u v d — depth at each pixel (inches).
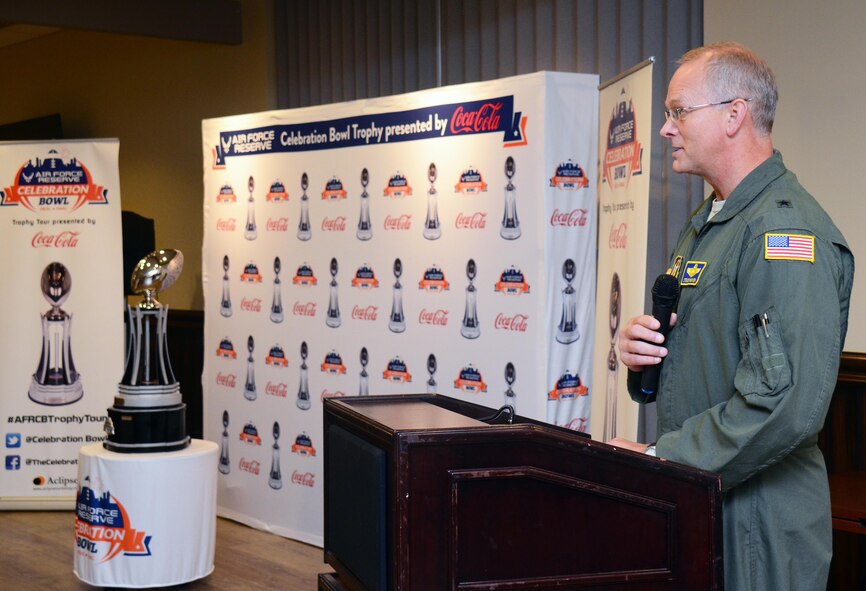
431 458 60.2
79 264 219.0
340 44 234.8
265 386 199.6
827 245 71.0
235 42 260.4
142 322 167.3
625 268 134.3
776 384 67.4
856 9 135.0
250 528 204.7
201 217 278.1
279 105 252.2
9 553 189.3
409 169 172.2
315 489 191.2
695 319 76.9
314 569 177.8
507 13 195.0
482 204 161.0
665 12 164.4
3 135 331.6
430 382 169.9
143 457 160.9
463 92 163.0
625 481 63.0
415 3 215.8
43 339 220.2
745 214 75.5
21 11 230.4
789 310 68.8
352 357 182.9
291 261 193.8
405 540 59.7
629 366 81.7
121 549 160.7
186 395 281.1
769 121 77.7
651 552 63.6
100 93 313.6
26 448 221.1
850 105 136.3
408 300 173.3
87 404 220.1
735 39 149.9
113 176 218.5
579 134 154.6
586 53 178.5
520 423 71.6
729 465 69.4
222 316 208.4
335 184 185.0
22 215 219.8
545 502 61.9
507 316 158.1
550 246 152.9
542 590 61.8
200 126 277.1
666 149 164.1
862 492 114.6
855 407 136.9
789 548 74.2
